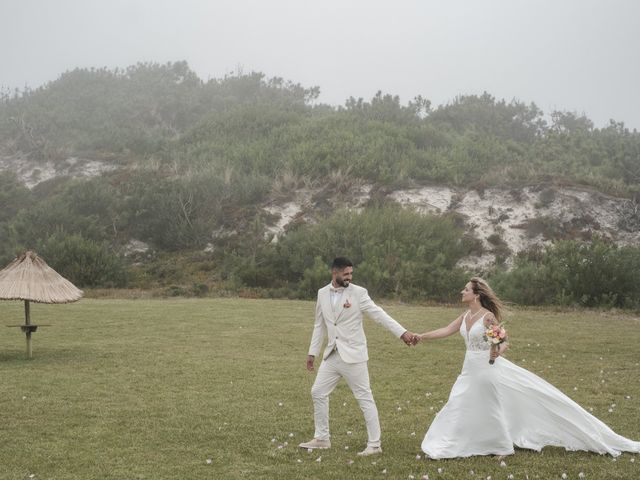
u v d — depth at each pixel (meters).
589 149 41.16
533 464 6.48
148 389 10.25
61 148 45.56
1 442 7.43
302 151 39.16
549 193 33.06
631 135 45.94
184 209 34.62
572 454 6.83
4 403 9.26
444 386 10.60
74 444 7.37
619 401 9.43
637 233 31.08
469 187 34.88
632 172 38.00
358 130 42.44
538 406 7.03
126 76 65.12
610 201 32.62
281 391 10.16
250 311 20.30
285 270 29.30
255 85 62.91
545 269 24.31
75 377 11.10
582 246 25.09
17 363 12.38
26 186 42.62
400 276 25.77
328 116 46.53
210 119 49.41
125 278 29.84
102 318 18.69
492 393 6.81
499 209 32.97
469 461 6.61
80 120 52.06
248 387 10.43
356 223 30.05
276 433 7.86
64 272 29.12
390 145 39.59
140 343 14.73
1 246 34.19
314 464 6.63
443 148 40.56
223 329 16.86
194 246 33.94
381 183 35.91
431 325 17.80
